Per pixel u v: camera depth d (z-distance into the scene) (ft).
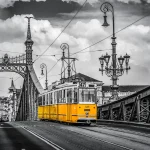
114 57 97.66
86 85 89.81
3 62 284.41
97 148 45.88
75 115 88.58
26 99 279.49
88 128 81.30
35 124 101.04
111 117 112.06
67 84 94.43
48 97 114.62
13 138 59.36
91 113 88.79
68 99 92.27
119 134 65.72
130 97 96.53
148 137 60.29
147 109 89.86
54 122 111.34
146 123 86.22
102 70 99.50
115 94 101.60
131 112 95.04
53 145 49.14
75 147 46.91
